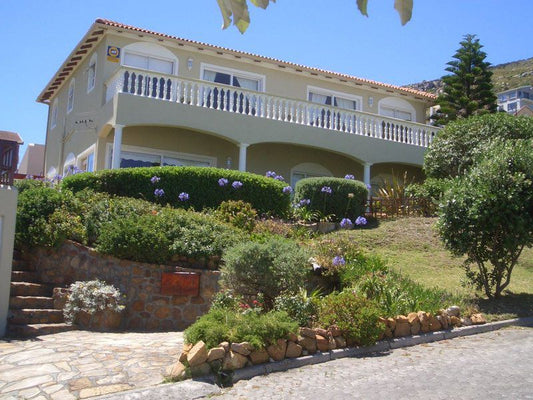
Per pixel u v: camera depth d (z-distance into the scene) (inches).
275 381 234.7
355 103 903.7
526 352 276.4
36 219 400.8
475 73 1072.2
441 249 511.8
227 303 305.1
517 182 365.1
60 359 259.6
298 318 288.8
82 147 770.8
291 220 584.7
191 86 665.0
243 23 76.2
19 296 349.1
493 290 409.1
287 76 834.2
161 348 281.9
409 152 834.2
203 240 391.9
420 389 219.9
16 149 338.0
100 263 374.6
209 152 742.5
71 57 810.2
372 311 290.2
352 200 617.3
